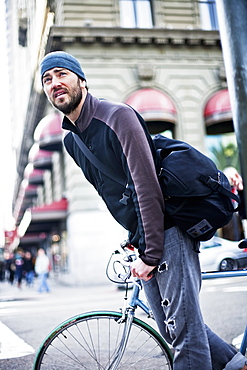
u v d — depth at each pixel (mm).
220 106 16938
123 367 2350
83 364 2293
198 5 18047
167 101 16375
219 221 2092
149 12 17531
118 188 2205
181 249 2115
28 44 27875
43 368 2281
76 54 16422
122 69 16750
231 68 2920
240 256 2574
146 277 2100
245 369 2160
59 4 16531
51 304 9508
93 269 15719
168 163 2129
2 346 4461
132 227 2197
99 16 16734
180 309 2088
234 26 2912
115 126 2072
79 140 2270
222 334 4027
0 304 11016
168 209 2094
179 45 17438
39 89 20047
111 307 7473
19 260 22375
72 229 16547
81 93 2195
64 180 20781
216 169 2170
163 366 2525
